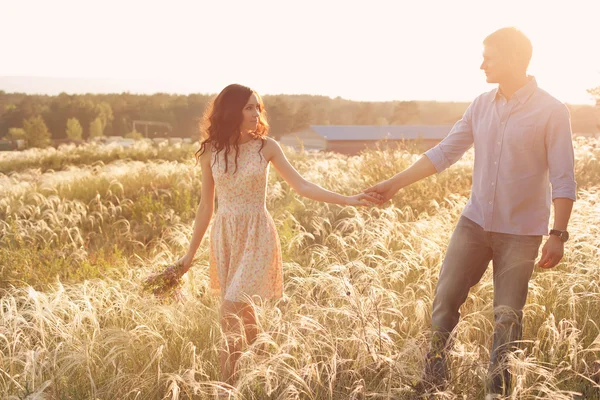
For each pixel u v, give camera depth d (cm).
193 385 294
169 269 379
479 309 405
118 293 459
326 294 452
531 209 326
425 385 306
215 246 365
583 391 316
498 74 323
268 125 360
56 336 388
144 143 2362
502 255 333
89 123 17262
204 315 430
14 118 17300
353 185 984
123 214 988
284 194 1005
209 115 354
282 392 296
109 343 373
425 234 593
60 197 1112
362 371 328
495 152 331
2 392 323
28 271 599
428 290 461
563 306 416
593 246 485
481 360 341
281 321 357
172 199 1038
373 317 351
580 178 983
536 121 318
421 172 370
